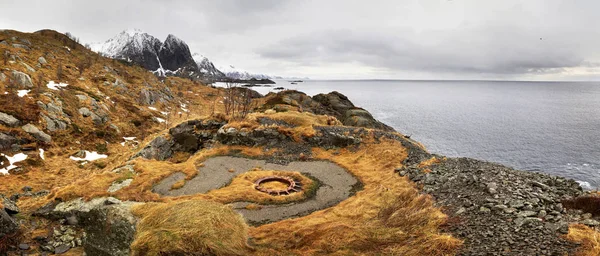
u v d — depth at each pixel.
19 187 29.98
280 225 15.80
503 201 14.38
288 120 34.94
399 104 185.38
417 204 16.19
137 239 12.19
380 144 28.89
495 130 100.88
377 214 16.44
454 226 13.20
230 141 31.20
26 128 39.72
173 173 23.66
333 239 13.57
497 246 11.07
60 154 39.66
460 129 102.25
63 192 18.31
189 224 12.43
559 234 11.19
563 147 78.06
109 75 77.81
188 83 136.38
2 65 52.31
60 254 13.87
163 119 68.44
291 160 27.62
